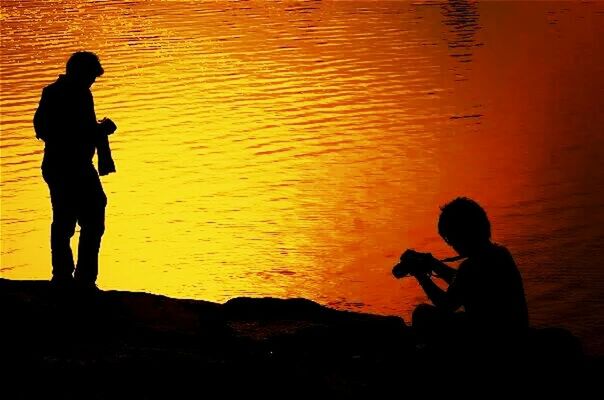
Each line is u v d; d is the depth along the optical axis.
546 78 55.69
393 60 60.62
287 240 32.28
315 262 30.09
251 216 34.75
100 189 12.95
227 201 36.34
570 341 9.57
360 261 30.06
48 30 72.94
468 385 9.08
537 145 43.09
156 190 37.94
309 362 10.63
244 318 12.91
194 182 38.84
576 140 43.69
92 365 10.23
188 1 88.25
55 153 12.61
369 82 55.12
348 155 42.09
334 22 74.75
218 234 32.94
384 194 37.06
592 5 80.44
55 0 90.25
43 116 12.53
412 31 70.25
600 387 9.34
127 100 51.88
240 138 44.69
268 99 51.78
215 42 67.38
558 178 38.19
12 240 31.52
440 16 76.56
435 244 31.52
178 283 28.77
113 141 44.50
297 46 65.44
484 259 8.84
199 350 11.21
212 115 48.66
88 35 70.50
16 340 11.11
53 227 12.84
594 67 58.19
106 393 9.71
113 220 34.66
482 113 48.75
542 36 67.81
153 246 31.88
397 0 85.44
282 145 43.78
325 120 47.62
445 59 60.88
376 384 9.91
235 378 10.10
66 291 12.82
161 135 45.34
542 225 32.75
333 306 26.52
